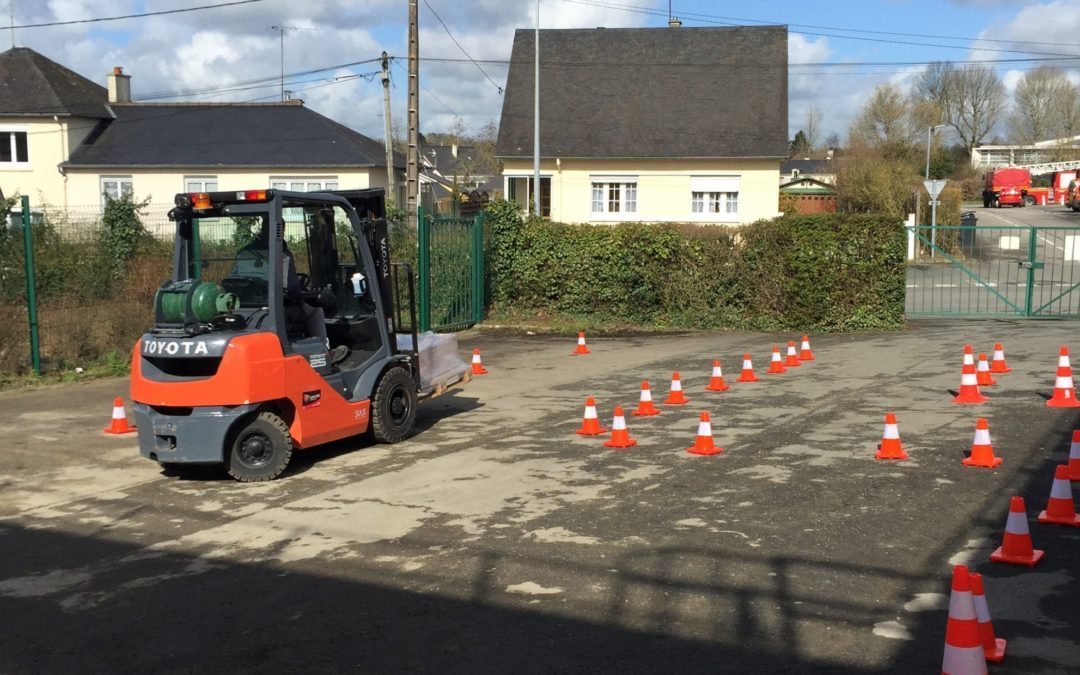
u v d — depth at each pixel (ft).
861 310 61.77
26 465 30.14
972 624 13.74
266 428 27.63
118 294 51.52
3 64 132.67
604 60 116.67
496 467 28.60
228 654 16.31
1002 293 85.10
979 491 24.39
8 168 127.75
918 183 134.00
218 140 129.29
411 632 16.89
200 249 29.86
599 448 30.76
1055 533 20.97
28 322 45.52
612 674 14.94
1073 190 193.98
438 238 63.46
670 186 107.86
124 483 27.99
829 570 19.12
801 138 340.18
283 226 29.17
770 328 63.77
